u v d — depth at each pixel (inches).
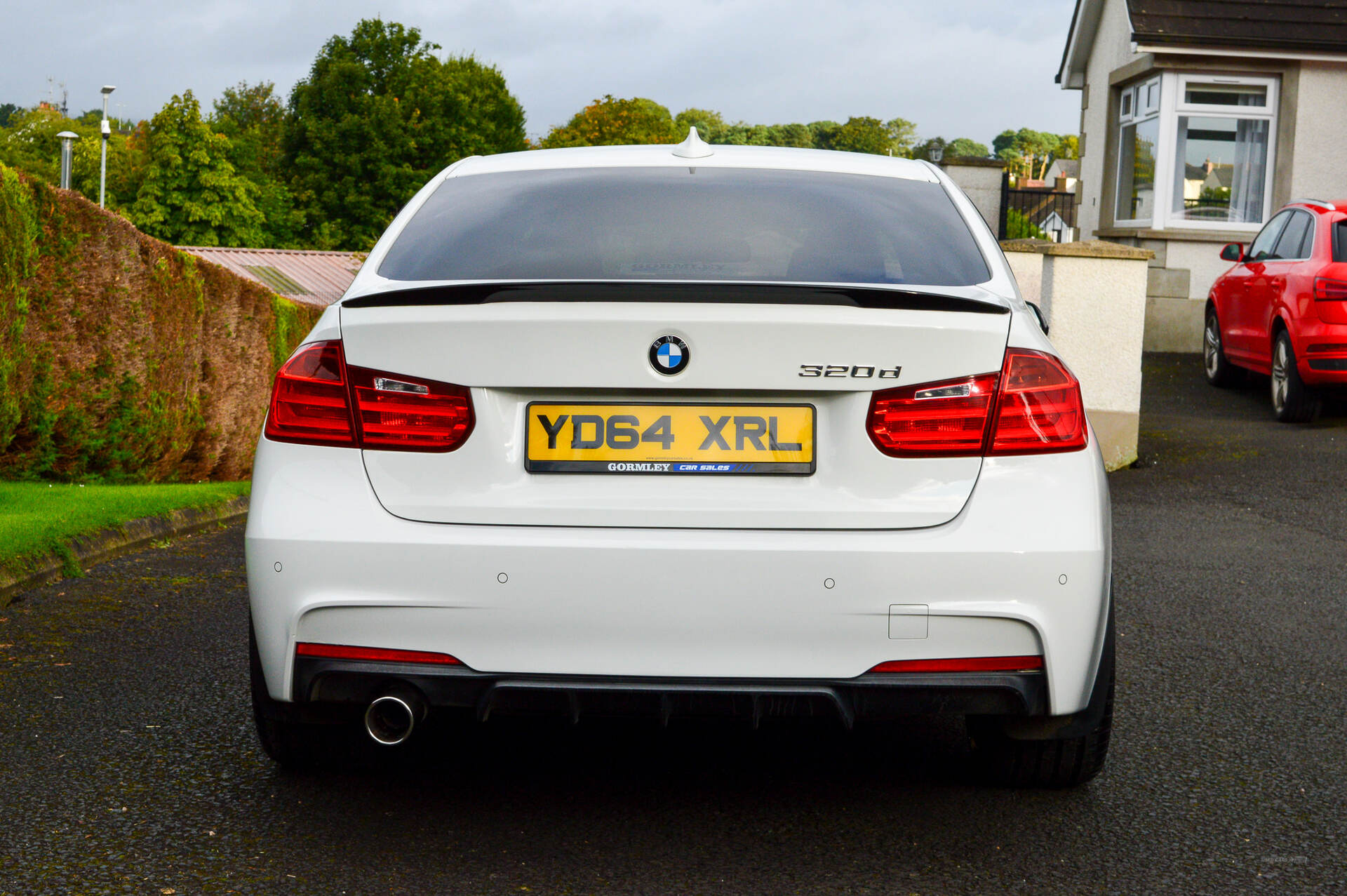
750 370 108.2
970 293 122.5
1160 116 698.8
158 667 177.3
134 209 2947.8
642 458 109.5
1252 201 700.7
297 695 111.0
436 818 124.3
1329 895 109.3
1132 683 175.2
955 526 108.3
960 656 108.0
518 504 108.8
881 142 6200.8
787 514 108.1
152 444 389.4
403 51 2736.2
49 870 111.0
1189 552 271.3
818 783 135.5
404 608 108.0
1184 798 131.9
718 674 107.6
